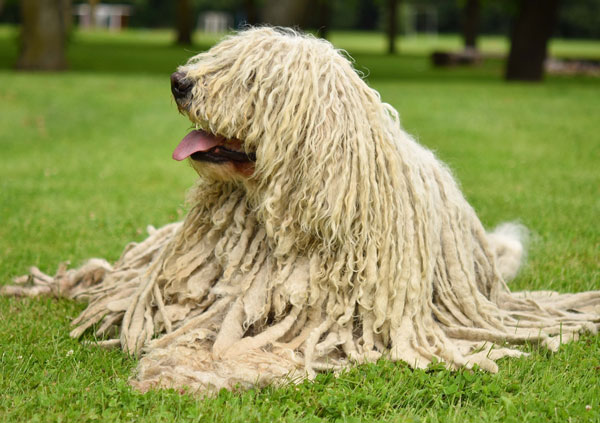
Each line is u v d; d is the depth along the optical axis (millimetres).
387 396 3033
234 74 3340
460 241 3785
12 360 3369
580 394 3105
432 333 3514
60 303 4305
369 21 71750
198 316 3443
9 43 30922
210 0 64312
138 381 3074
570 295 4312
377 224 3365
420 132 11547
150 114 12992
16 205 6891
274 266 3467
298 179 3340
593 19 63250
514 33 20953
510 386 3146
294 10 17172
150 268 3723
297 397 2969
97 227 6152
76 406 2910
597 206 7023
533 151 10141
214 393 2979
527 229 5934
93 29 58375
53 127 11664
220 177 3445
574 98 16344
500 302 4148
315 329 3363
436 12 72938
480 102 15250
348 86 3400
